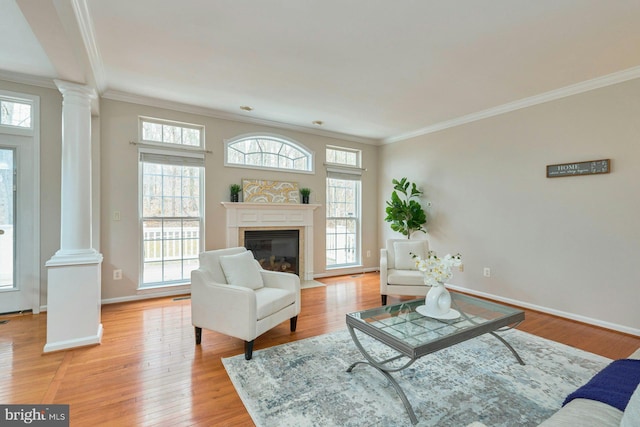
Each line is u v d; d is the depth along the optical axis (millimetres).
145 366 2244
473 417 1708
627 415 972
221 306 2465
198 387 1989
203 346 2586
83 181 2650
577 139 3232
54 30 1862
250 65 2889
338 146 5477
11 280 3213
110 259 3654
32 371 2156
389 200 5688
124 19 2189
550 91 3410
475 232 4215
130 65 2908
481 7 2025
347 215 5707
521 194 3711
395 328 2012
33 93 3227
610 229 3008
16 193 3197
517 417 1708
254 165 4641
